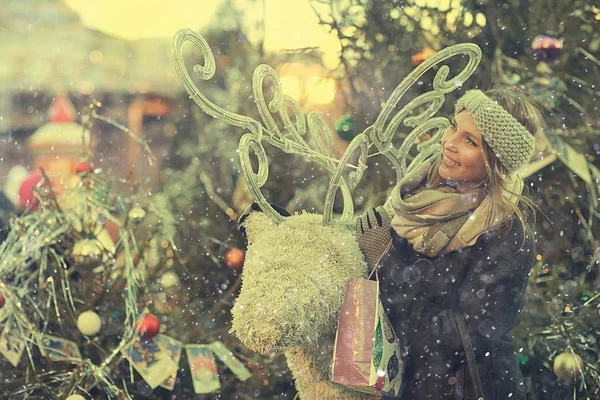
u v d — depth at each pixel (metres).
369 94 3.52
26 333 2.74
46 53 6.19
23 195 3.36
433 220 2.09
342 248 2.12
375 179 3.34
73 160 4.15
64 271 2.77
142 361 2.74
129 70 6.05
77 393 2.70
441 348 2.09
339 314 2.07
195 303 2.96
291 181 3.40
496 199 2.08
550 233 2.97
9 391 2.68
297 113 2.38
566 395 2.70
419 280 2.10
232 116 2.21
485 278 2.06
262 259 2.07
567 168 3.03
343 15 3.54
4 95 5.76
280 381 2.90
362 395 2.13
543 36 2.61
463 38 3.26
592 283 2.90
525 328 2.78
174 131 3.87
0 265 2.74
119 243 2.87
